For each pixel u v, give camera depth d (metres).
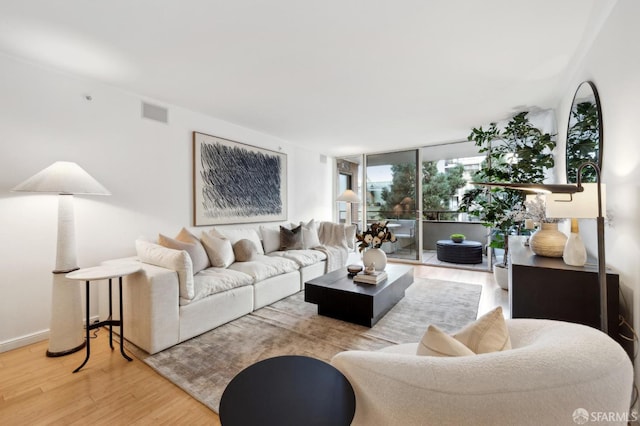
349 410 0.72
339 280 2.90
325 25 1.84
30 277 2.29
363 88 2.81
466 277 4.36
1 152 2.15
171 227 3.26
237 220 4.04
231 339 2.31
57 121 2.42
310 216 5.70
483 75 2.54
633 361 1.53
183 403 1.58
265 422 0.69
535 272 1.85
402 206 5.63
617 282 1.59
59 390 1.69
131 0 1.61
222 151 3.83
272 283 3.16
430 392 0.64
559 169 3.21
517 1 1.63
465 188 5.84
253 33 1.92
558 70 2.45
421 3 1.64
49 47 2.09
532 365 0.62
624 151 1.59
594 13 1.74
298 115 3.65
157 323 2.09
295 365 0.94
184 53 2.17
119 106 2.81
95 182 2.24
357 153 6.11
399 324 2.60
